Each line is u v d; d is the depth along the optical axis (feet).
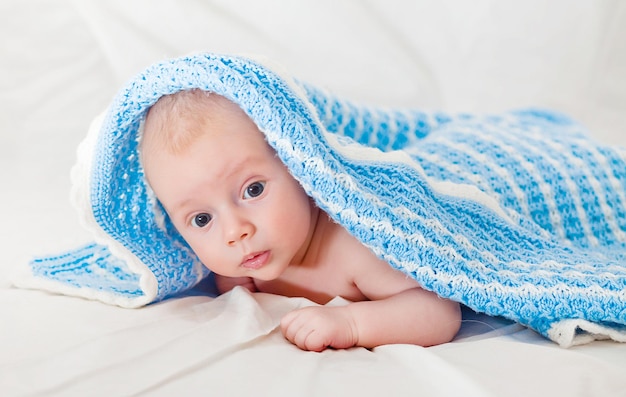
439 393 2.71
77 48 6.89
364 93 6.92
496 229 3.91
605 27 6.91
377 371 2.94
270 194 3.66
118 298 3.93
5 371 2.88
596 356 3.24
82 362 2.95
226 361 3.01
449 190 3.94
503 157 4.42
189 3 6.82
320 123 3.70
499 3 6.93
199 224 3.78
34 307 3.70
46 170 6.20
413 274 3.55
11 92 6.79
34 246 4.67
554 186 4.37
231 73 3.54
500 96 7.03
